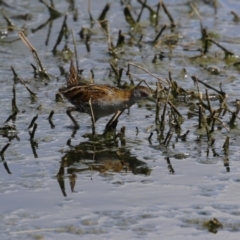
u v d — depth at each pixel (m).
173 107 25.23
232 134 24.27
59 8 38.12
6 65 31.22
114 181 20.81
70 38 34.59
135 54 32.59
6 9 37.72
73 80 26.80
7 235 17.73
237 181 20.77
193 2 39.00
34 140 23.89
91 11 37.84
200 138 24.08
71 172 21.42
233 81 29.47
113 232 17.95
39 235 17.77
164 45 33.75
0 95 27.92
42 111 26.47
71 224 18.30
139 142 23.78
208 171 21.47
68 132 24.69
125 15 35.91
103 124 25.59
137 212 18.95
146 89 25.02
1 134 24.38
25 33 35.00
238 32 35.03
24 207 19.19
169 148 23.25
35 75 30.00
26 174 21.25
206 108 25.80
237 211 18.98
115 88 25.22
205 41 32.16
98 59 32.03
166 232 18.00
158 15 36.44
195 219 18.58
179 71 30.56
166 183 20.69
